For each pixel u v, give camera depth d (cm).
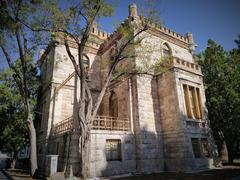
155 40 2333
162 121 1945
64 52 2453
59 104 2167
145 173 1631
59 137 1820
